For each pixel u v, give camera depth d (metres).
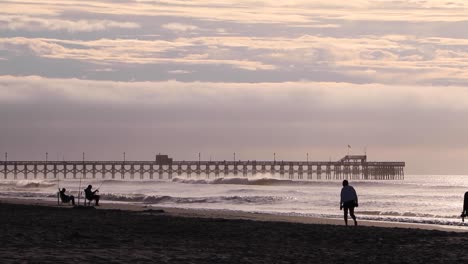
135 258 29.95
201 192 159.25
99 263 28.14
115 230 44.88
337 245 37.66
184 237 41.16
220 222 53.69
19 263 27.09
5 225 47.38
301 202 112.00
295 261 30.53
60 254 30.38
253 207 99.12
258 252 33.66
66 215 61.19
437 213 84.69
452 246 37.22
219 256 31.59
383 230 47.16
